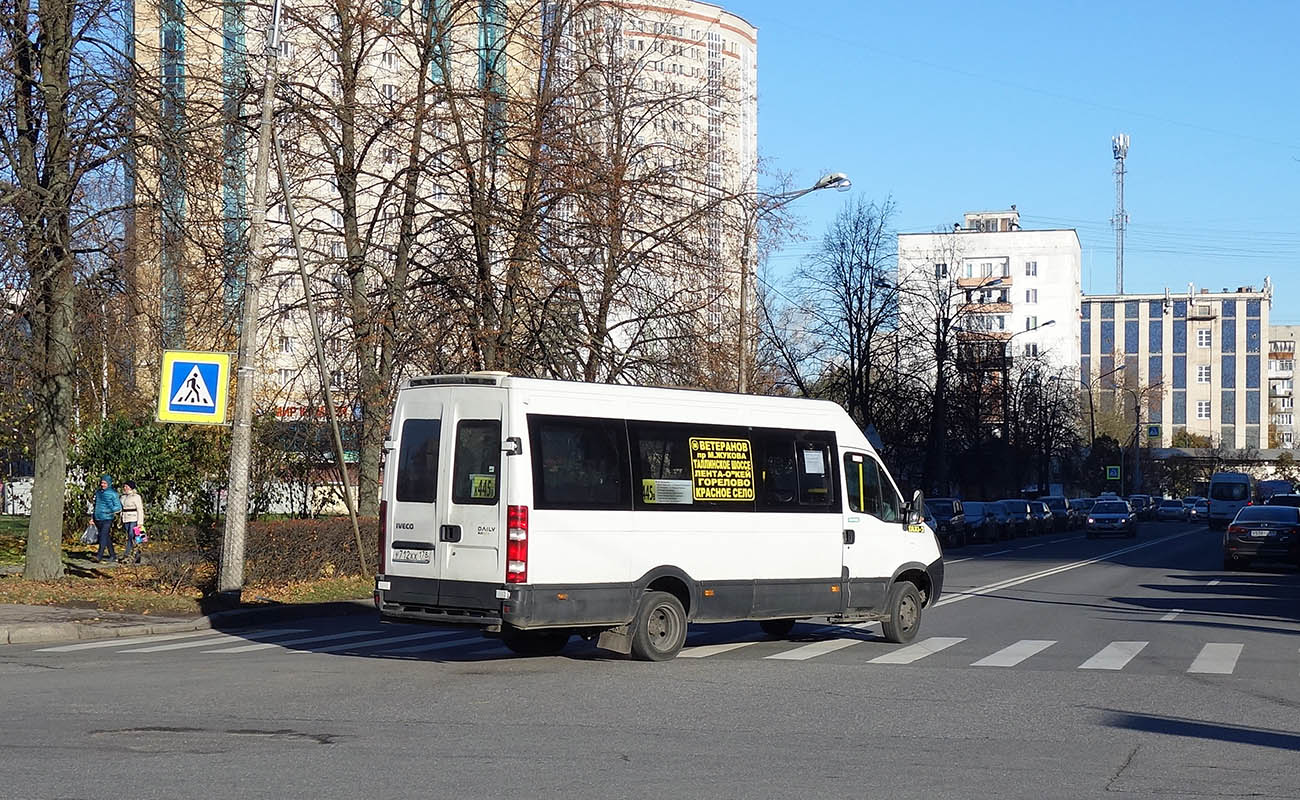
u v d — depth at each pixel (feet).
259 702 34.83
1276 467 474.90
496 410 42.78
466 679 40.37
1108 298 501.56
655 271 92.38
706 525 47.26
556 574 42.70
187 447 107.04
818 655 48.88
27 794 23.30
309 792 23.75
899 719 33.47
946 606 72.74
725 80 104.01
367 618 65.62
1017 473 229.45
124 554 93.91
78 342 74.74
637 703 35.58
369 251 91.09
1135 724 33.01
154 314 75.25
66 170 70.49
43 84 69.51
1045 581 95.91
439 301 85.56
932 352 185.47
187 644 52.21
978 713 34.60
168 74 81.46
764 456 49.75
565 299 88.63
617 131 95.25
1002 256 408.87
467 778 25.18
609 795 23.90
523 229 85.92
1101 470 335.88
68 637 54.29
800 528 50.39
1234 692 39.01
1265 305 488.85
